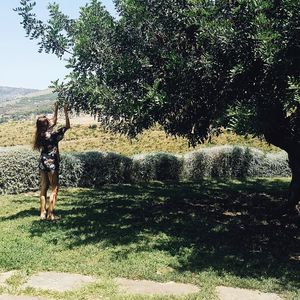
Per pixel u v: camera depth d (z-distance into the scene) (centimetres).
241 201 759
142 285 346
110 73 526
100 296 318
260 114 444
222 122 454
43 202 560
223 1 482
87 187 885
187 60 502
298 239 512
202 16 475
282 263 413
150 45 542
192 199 762
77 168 867
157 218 588
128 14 522
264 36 414
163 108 515
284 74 427
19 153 771
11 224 524
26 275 359
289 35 424
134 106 497
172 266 392
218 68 486
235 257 424
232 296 329
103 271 371
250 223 586
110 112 540
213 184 992
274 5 458
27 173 779
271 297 331
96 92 498
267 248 467
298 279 370
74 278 355
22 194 762
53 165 544
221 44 461
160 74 525
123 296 317
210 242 475
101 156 910
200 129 613
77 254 416
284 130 577
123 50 564
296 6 413
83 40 525
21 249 422
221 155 1142
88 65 548
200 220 585
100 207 651
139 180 998
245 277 368
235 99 511
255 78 485
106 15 575
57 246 438
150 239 477
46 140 541
